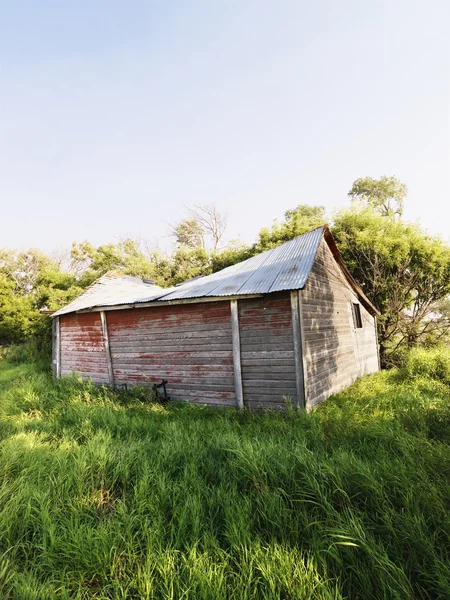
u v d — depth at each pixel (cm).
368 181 3083
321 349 718
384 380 875
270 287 619
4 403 677
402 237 1285
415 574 194
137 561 215
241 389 657
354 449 367
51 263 2955
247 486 308
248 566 199
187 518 257
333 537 219
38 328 1859
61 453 388
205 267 2523
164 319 788
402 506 250
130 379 855
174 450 382
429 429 413
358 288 1038
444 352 886
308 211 3061
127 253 3111
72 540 235
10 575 203
